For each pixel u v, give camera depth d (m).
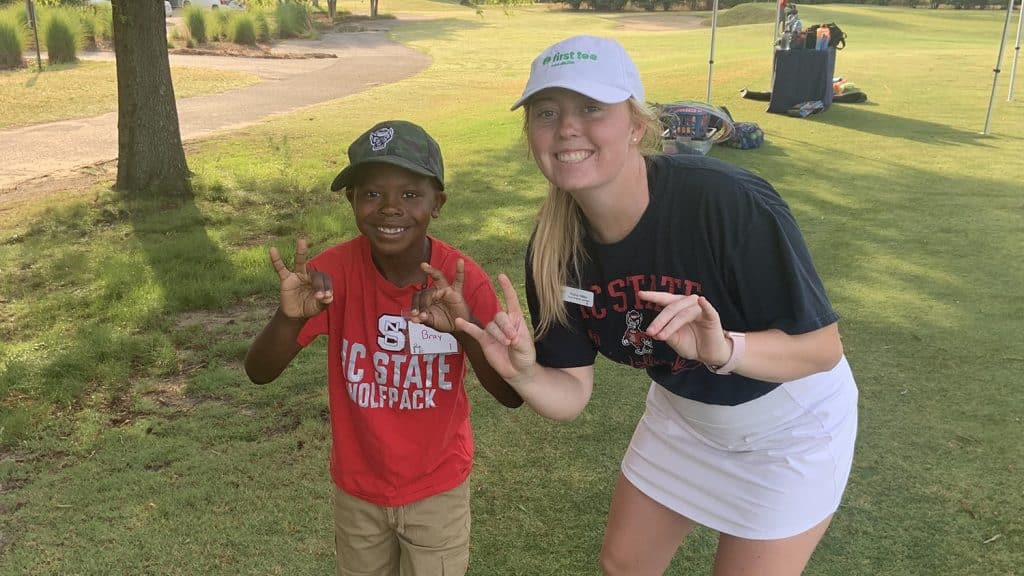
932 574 2.63
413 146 1.94
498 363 1.91
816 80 11.58
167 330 4.60
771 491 1.98
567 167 1.75
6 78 16.31
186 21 24.80
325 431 3.52
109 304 4.94
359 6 50.59
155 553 2.74
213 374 4.02
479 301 2.10
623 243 1.86
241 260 5.75
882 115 11.77
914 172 8.37
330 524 2.90
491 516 2.96
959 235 6.26
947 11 41.06
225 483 3.13
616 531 2.27
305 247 1.89
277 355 2.06
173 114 7.84
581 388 2.16
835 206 7.11
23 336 4.50
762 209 1.73
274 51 25.48
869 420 3.57
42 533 2.84
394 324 2.06
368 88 17.67
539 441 3.46
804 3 49.53
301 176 8.59
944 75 15.46
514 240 6.23
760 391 1.93
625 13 49.31
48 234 6.51
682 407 2.06
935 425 3.52
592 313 2.01
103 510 2.96
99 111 13.64
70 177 8.84
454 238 6.29
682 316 1.60
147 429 3.53
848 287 5.19
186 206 7.37
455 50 27.52
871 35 28.56
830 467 2.01
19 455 3.33
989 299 4.98
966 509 2.95
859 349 4.29
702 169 1.79
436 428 2.12
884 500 3.01
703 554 2.77
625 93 1.67
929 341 4.38
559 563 2.72
